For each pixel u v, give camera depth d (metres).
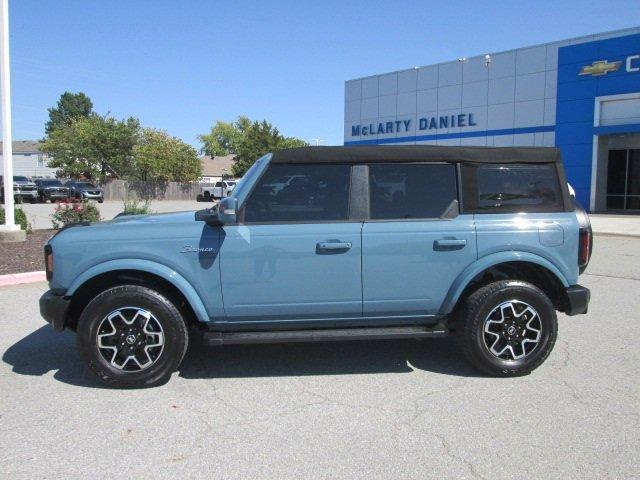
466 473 3.37
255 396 4.59
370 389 4.73
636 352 5.71
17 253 11.77
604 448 3.67
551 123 27.38
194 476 3.35
